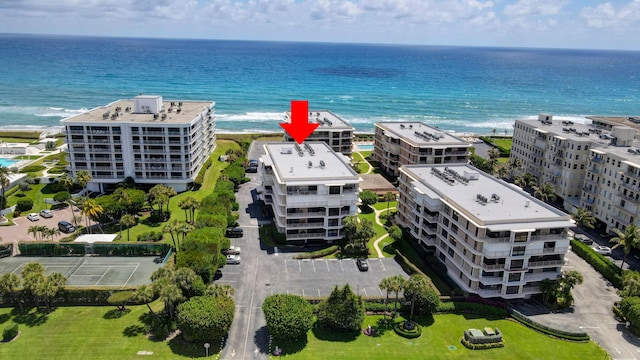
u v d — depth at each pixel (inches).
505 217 3225.9
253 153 6860.2
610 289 3543.3
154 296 3243.1
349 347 2812.5
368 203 4899.1
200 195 5206.7
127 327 2935.5
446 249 3651.6
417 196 3937.0
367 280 3575.3
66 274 3545.8
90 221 4493.1
